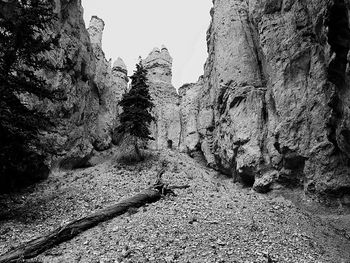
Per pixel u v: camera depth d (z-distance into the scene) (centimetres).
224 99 3809
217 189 2536
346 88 1484
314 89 2492
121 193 2198
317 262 1209
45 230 1465
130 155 3681
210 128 4606
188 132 5222
